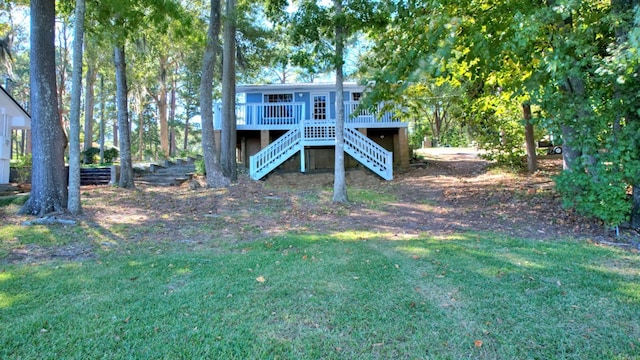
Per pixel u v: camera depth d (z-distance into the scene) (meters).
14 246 5.15
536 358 2.46
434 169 15.34
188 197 9.88
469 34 6.54
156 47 14.03
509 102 10.76
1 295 3.46
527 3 5.99
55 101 7.28
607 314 3.04
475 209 7.98
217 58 16.95
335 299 3.38
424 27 6.84
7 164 12.02
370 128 15.94
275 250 5.14
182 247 5.36
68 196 7.45
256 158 13.70
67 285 3.74
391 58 7.90
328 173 14.28
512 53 6.38
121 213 7.77
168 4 7.80
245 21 14.06
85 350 2.53
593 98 5.58
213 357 2.46
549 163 13.48
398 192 10.69
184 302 3.32
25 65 24.95
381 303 3.29
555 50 5.40
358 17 8.13
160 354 2.49
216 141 15.66
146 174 14.44
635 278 3.85
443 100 14.77
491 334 2.76
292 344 2.62
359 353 2.52
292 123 16.50
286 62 8.62
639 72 4.89
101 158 17.11
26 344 2.60
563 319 2.97
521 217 7.01
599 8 6.07
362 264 4.41
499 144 13.07
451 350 2.56
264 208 8.50
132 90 23.55
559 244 5.22
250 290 3.60
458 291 3.55
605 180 5.58
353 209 8.41
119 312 3.11
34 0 6.98
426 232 6.21
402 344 2.63
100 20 8.28
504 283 3.73
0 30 13.80
